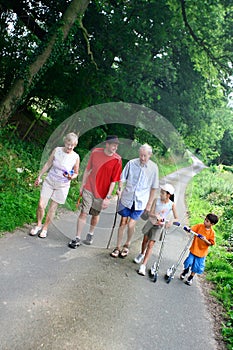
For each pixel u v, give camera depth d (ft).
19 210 20.99
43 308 12.52
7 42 42.57
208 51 51.83
